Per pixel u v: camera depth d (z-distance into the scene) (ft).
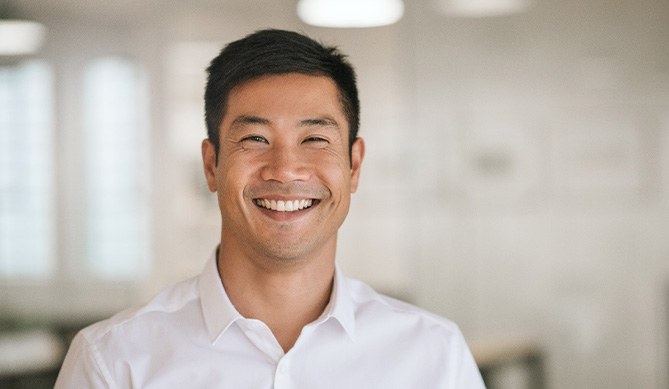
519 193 15.72
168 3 16.37
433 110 15.93
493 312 15.83
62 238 16.60
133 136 16.55
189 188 16.51
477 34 15.76
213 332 4.24
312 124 4.03
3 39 16.42
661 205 15.33
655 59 15.29
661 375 15.29
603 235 15.49
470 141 15.83
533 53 15.61
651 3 15.25
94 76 16.57
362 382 4.35
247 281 4.25
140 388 4.12
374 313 4.57
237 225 4.03
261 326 4.17
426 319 4.65
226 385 4.17
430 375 4.48
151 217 16.55
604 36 15.39
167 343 4.25
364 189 16.14
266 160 3.97
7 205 16.69
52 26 16.49
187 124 16.48
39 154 16.65
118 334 4.26
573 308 15.55
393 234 16.11
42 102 16.60
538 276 15.69
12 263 16.63
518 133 15.70
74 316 16.51
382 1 12.15
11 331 15.97
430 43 15.88
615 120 15.40
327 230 4.09
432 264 16.01
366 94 16.05
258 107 4.00
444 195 15.96
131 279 16.57
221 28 16.31
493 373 14.85
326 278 4.35
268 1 16.12
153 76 16.49
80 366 4.19
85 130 16.62
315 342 4.34
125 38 16.52
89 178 16.63
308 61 4.07
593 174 15.49
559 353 15.55
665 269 15.35
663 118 15.30
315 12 12.30
